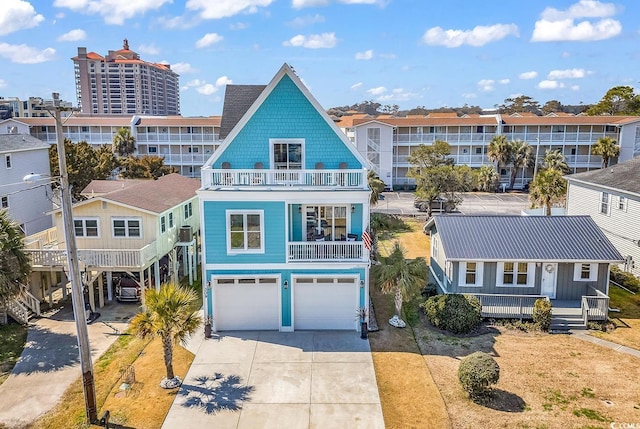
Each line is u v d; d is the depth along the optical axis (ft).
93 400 48.01
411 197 190.39
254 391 53.78
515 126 212.64
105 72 504.43
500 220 81.66
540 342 65.72
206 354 62.54
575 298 76.54
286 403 51.44
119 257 76.13
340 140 69.77
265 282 69.36
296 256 68.33
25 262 71.56
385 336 67.92
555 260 74.02
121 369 58.75
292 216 71.20
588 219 81.35
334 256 68.59
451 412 49.62
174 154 220.43
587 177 112.88
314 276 68.69
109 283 83.25
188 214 100.68
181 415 49.34
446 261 77.97
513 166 199.62
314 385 55.01
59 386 55.26
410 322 72.79
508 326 70.28
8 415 49.73
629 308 78.38
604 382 55.31
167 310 52.85
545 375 56.80
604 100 351.87
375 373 57.62
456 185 144.66
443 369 58.44
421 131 212.64
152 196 92.58
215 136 216.74
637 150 198.29
